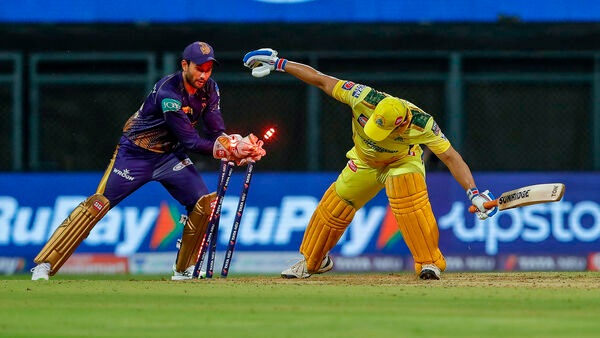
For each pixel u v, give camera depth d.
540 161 51.41
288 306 25.92
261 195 49.12
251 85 50.91
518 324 22.72
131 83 50.84
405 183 33.31
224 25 50.56
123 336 21.42
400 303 26.48
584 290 29.52
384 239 48.88
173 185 35.97
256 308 25.53
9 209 49.16
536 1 50.75
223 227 48.78
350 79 50.75
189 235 36.12
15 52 50.75
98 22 50.66
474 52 50.88
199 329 22.23
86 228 35.88
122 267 48.84
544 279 34.12
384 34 50.69
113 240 48.94
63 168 50.97
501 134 51.34
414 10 50.62
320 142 51.00
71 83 50.88
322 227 35.34
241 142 34.81
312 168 50.72
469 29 50.81
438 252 34.25
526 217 49.31
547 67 51.25
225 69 50.78
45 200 49.22
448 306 25.81
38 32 50.72
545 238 49.31
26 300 27.28
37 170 50.88
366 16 50.56
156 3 50.56
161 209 49.12
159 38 50.72
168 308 25.59
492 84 51.19
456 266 49.03
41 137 51.00
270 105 51.00
